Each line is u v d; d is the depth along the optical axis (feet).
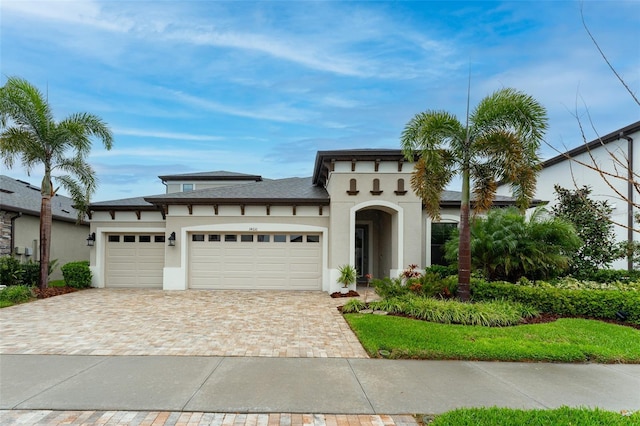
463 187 33.50
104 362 19.49
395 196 47.34
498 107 30.76
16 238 53.42
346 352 21.74
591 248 43.96
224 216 49.96
